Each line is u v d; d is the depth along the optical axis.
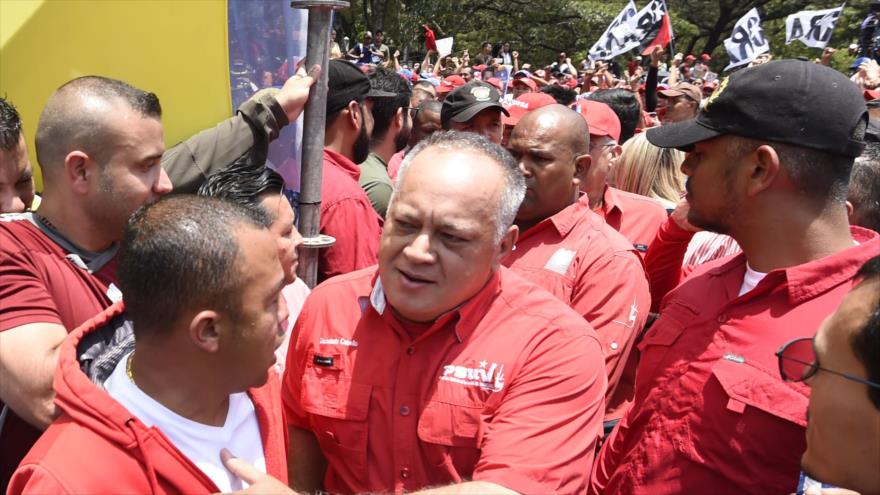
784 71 1.75
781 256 1.80
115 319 1.68
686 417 1.85
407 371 1.81
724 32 33.91
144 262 1.45
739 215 1.83
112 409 1.42
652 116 8.45
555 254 2.86
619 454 2.12
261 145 2.43
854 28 29.72
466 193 1.69
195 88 2.43
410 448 1.79
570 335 1.82
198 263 1.43
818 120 1.71
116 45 2.37
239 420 1.68
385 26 25.86
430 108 5.21
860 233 1.97
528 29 31.39
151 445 1.45
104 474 1.40
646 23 12.52
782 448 1.70
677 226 2.61
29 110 2.39
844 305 1.36
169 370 1.51
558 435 1.73
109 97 2.08
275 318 1.55
